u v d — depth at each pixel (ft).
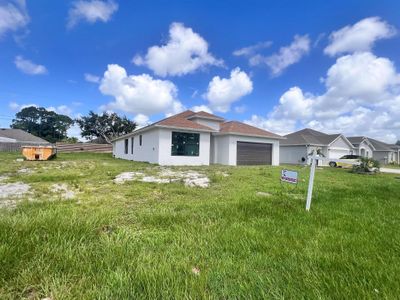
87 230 10.08
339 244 9.64
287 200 18.07
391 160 136.77
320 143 96.12
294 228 11.83
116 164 55.21
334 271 7.43
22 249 7.94
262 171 44.73
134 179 30.42
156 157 57.88
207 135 63.52
